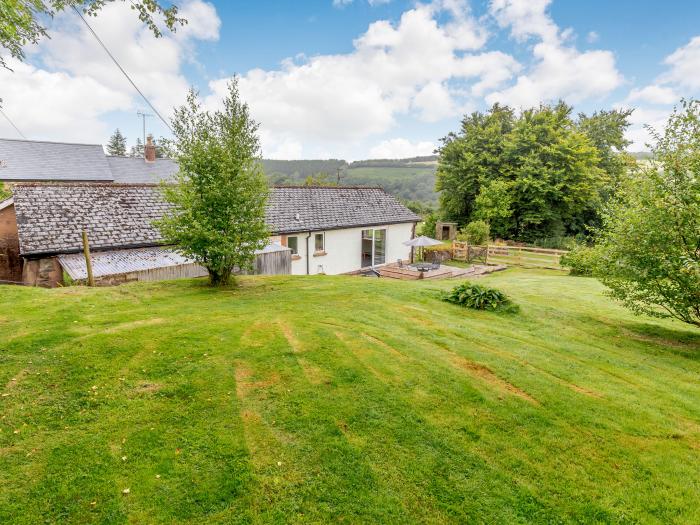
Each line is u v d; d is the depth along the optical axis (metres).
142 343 6.00
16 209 12.17
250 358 5.70
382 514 3.08
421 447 3.90
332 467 3.56
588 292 14.21
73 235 12.20
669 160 7.73
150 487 3.23
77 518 2.91
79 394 4.54
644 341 8.30
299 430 4.07
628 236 8.12
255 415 4.30
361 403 4.64
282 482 3.36
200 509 3.05
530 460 3.79
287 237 17.47
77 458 3.51
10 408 4.20
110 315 7.41
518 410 4.68
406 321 8.16
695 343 8.31
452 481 3.46
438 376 5.46
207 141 9.34
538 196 32.06
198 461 3.55
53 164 29.25
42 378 4.83
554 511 3.18
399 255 23.27
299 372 5.34
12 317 6.95
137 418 4.14
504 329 8.31
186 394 4.65
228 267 10.55
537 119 34.97
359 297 10.12
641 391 5.56
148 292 9.69
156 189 15.27
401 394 4.91
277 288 10.95
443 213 40.72
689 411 5.02
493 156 35.72
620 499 3.33
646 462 3.84
